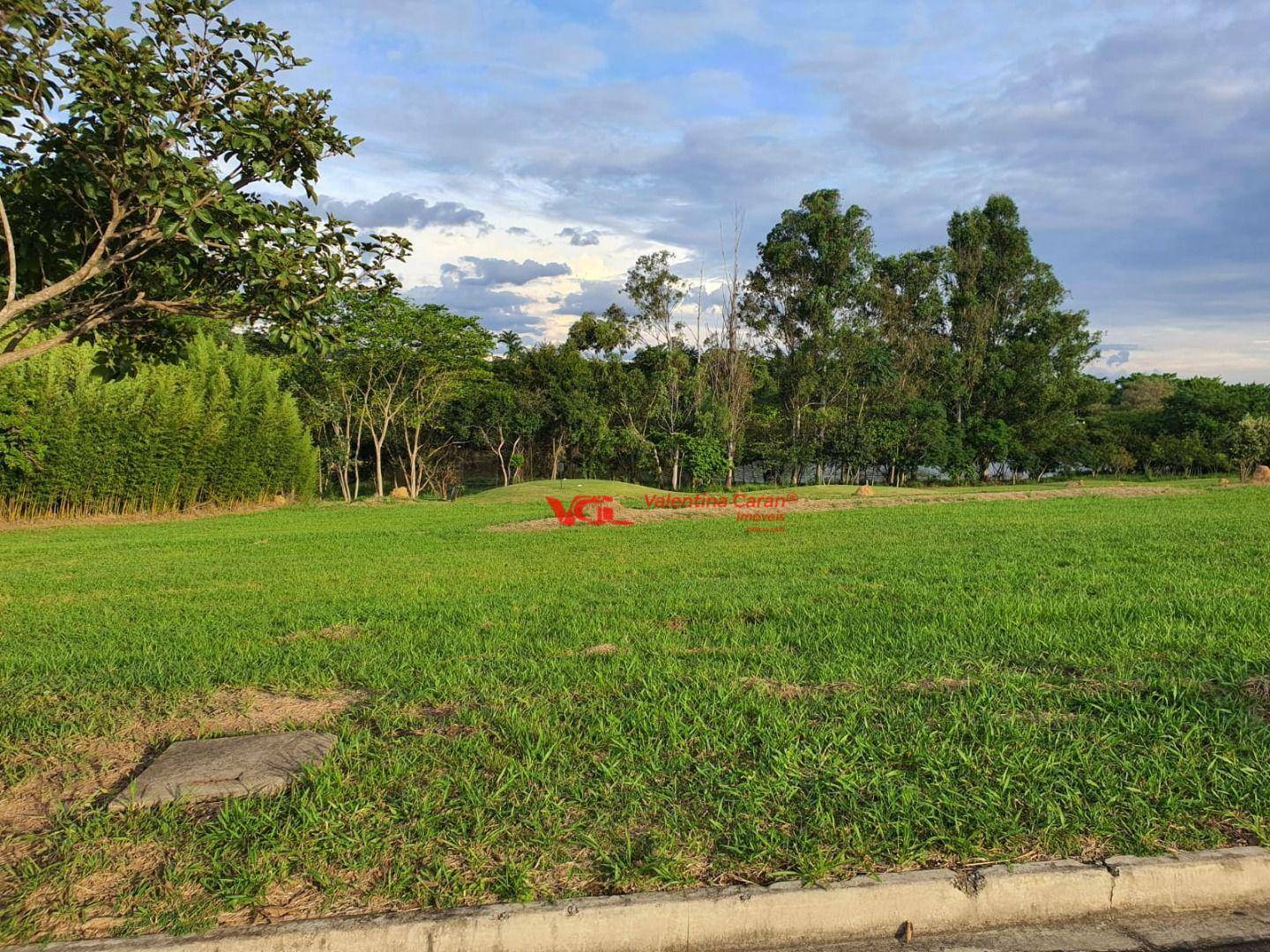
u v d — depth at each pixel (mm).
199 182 3686
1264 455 29906
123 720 4473
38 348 4055
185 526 18578
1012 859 2859
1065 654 5102
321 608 7523
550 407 36781
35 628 7008
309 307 4090
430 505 26000
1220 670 4609
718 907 2645
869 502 22469
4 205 4066
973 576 8281
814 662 5133
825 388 40594
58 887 2846
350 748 3898
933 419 39406
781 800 3268
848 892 2684
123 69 3572
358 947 2553
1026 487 32250
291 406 26734
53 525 18594
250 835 3135
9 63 3531
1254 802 3141
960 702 4242
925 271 43531
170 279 4246
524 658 5441
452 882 2775
